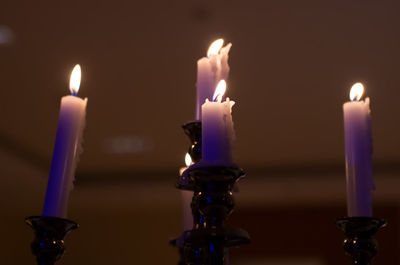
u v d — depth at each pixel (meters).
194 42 3.05
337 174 5.11
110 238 6.03
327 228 5.72
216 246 0.58
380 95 3.66
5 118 4.09
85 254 6.00
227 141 0.60
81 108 0.66
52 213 0.62
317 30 2.94
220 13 2.80
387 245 5.48
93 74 3.43
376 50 3.12
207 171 0.59
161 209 6.05
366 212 0.69
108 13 2.79
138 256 5.93
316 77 3.46
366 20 2.85
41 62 3.28
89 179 5.53
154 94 3.70
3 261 5.86
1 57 3.24
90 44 3.08
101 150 4.82
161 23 2.88
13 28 2.94
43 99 3.78
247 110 3.98
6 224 5.99
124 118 4.12
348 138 0.72
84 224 6.10
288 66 3.32
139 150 4.82
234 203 0.61
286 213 5.87
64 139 0.64
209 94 0.76
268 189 5.37
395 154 4.75
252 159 5.04
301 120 4.12
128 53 3.17
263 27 2.91
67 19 2.85
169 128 4.29
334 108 3.89
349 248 0.70
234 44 3.08
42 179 5.23
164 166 5.19
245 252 5.82
